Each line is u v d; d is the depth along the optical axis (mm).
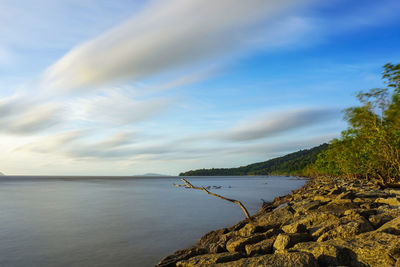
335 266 6797
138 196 61562
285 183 126438
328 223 10328
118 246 17672
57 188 101500
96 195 65000
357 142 37906
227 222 25781
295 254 7238
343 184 38219
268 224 14188
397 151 27312
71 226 24469
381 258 6418
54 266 14289
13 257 15695
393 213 10797
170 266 11305
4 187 107562
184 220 27062
